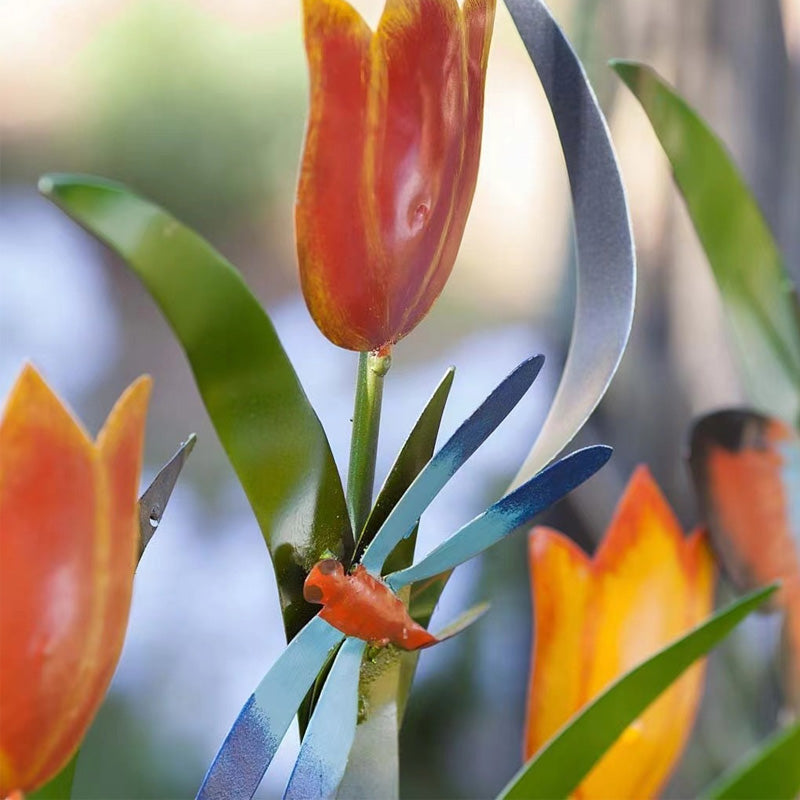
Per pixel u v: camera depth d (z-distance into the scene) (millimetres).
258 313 1022
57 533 976
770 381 1188
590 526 2111
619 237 1077
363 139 1006
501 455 3889
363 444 1052
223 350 1022
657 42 1940
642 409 2115
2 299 6031
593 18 2145
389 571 1062
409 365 5473
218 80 8273
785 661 1184
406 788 3682
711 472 1169
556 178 3059
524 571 3639
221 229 7879
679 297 2072
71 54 8570
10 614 973
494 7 1046
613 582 1145
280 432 1035
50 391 974
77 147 8109
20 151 7984
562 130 1085
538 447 1074
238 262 7406
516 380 1036
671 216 2076
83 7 8891
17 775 982
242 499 5395
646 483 1151
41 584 975
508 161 7203
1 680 974
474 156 1044
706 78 1847
